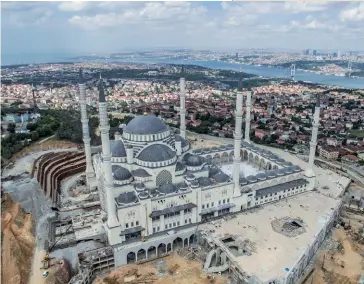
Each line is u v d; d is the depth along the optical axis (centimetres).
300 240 10944
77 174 17412
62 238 11581
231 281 9838
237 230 11588
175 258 11019
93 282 9944
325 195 14362
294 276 9731
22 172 16325
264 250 10425
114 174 11800
